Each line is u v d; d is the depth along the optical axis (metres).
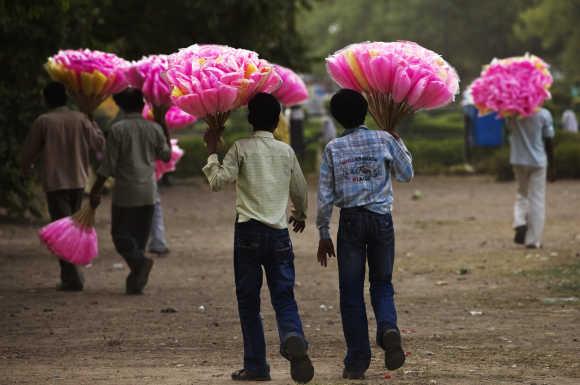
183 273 35.88
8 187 50.41
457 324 25.94
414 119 110.31
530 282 32.84
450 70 19.97
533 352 22.12
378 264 19.14
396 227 50.28
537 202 40.47
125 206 30.80
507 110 39.00
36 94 50.84
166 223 53.38
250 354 19.02
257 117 19.03
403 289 32.16
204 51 18.92
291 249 18.92
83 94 32.28
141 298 30.56
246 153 18.80
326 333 24.97
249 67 18.80
